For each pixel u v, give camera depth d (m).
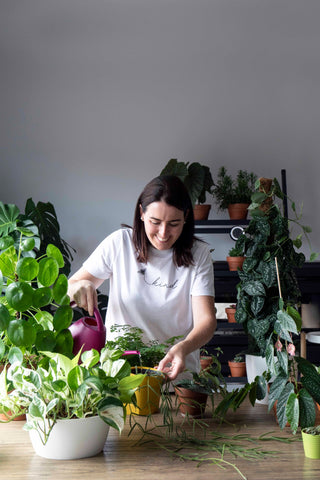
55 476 1.04
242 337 3.94
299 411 1.23
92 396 1.15
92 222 4.66
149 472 1.06
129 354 1.42
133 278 1.87
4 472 1.06
